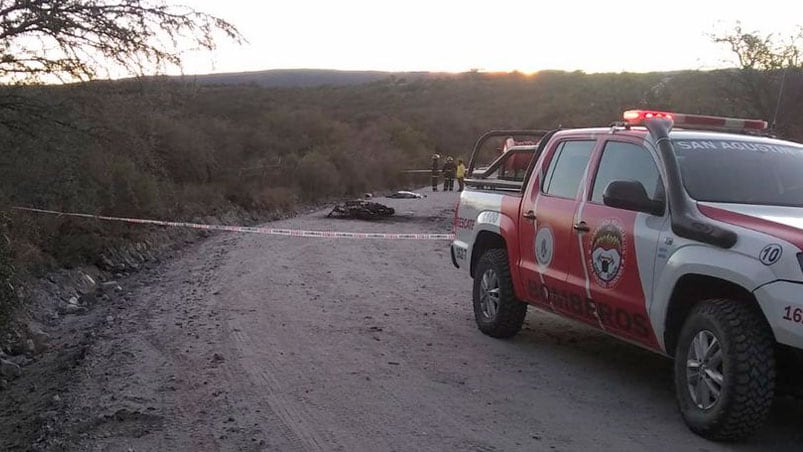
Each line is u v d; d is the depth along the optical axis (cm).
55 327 878
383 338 769
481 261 789
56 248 1131
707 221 508
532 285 700
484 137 880
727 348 475
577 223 632
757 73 1906
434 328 816
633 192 556
